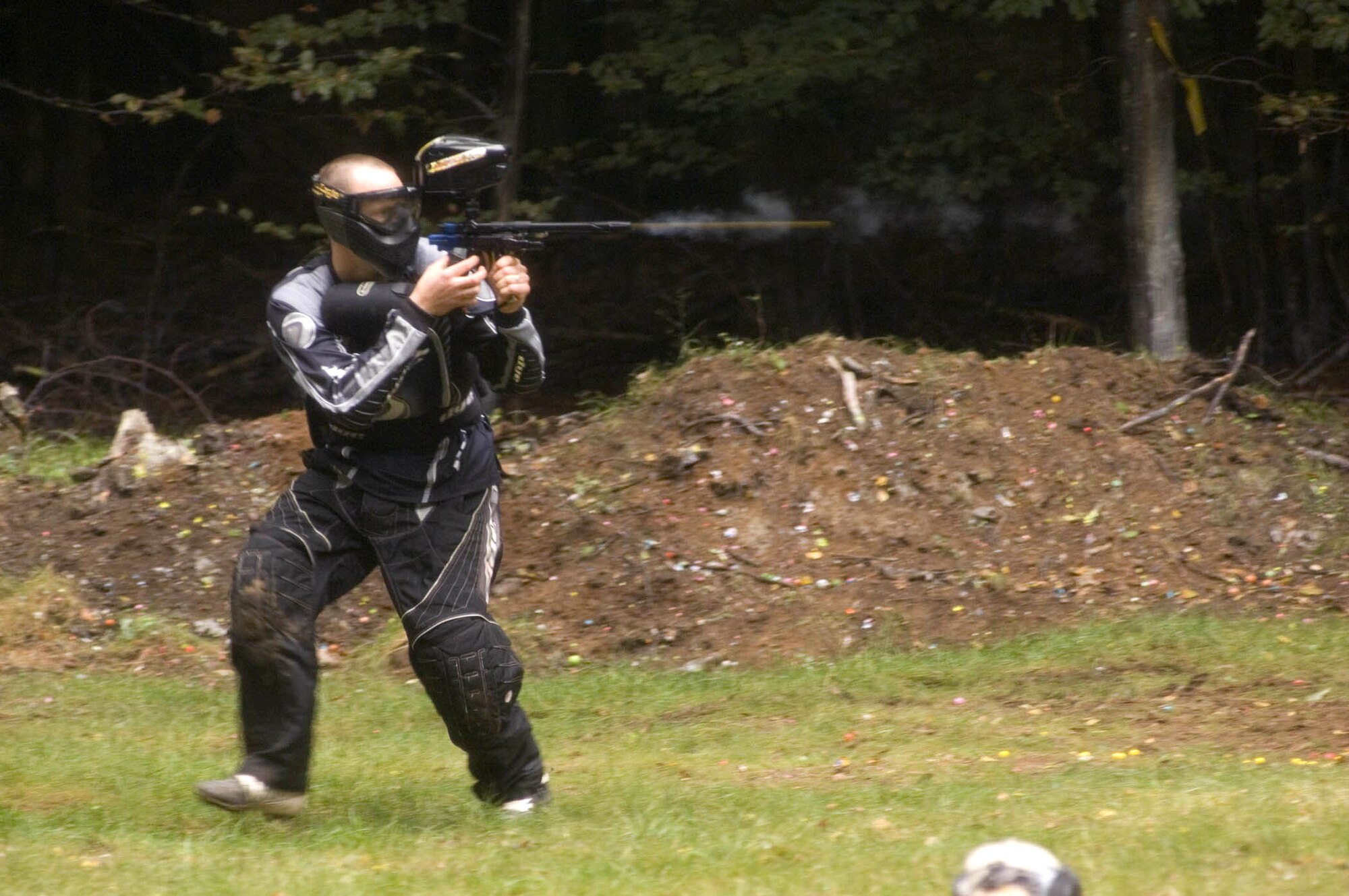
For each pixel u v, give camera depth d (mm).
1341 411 29375
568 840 11648
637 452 25641
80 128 52500
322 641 22125
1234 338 42062
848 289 44062
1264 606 21875
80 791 14094
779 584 22578
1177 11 35312
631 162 41156
